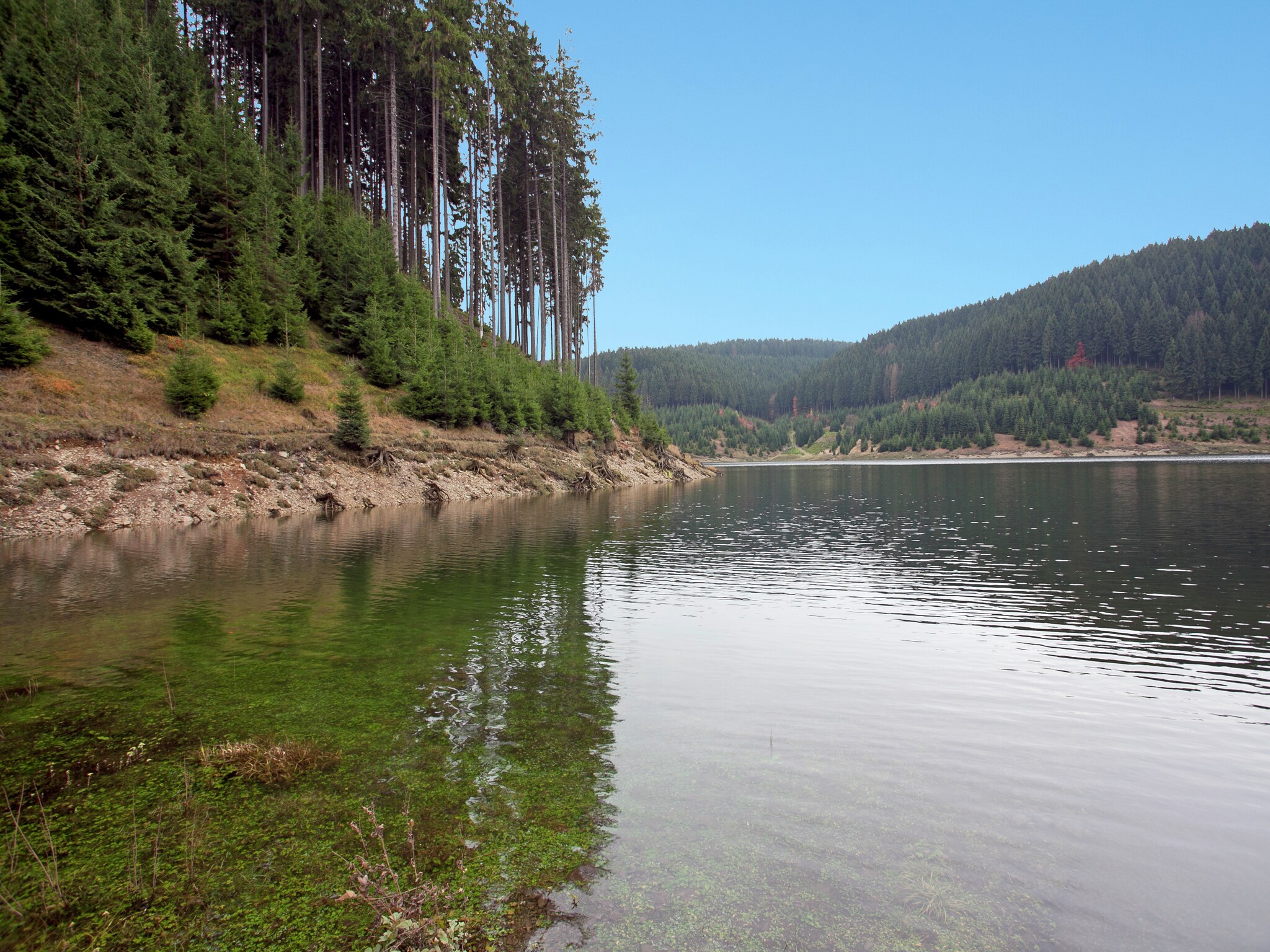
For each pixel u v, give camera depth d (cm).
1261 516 3472
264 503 3262
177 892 502
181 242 3997
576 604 1630
